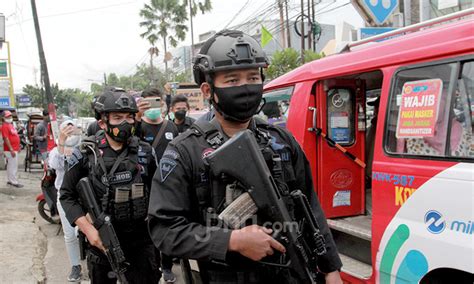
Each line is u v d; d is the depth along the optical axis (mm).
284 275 1575
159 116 4301
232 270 1572
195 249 1462
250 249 1426
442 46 2576
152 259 2852
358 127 3953
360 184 3986
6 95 13164
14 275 4230
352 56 3357
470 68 2432
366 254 3539
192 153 1579
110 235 2553
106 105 2627
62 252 5289
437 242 2457
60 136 3758
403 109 2812
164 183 1562
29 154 12133
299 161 1771
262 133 1692
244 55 1553
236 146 1505
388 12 6812
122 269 2553
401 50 2881
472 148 2385
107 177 2666
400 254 2701
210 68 1563
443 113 2564
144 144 2828
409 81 2797
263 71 1670
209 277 1604
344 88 3883
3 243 5227
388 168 2832
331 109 3830
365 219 3861
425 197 2568
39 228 6285
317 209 1802
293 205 1627
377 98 4371
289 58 16734
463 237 2332
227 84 1576
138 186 2709
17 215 6820
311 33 17391
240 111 1584
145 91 4352
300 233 1551
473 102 2398
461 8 8781
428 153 2619
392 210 2785
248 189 1491
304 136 3781
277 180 1598
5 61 14031
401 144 2795
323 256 1699
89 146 2736
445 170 2477
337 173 3867
